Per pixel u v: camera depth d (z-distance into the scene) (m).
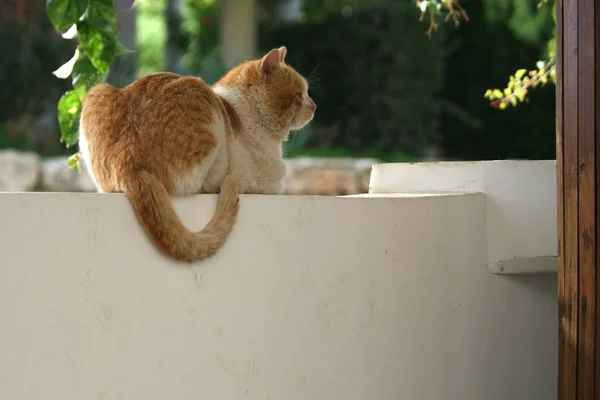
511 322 4.09
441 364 3.69
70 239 2.42
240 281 2.84
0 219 2.28
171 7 13.52
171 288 2.65
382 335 3.37
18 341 2.31
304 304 3.05
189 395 2.70
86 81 3.83
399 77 11.12
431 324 3.62
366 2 11.40
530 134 11.56
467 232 3.86
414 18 11.08
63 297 2.40
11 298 2.29
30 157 8.55
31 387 2.33
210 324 2.75
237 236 2.83
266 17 13.38
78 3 3.61
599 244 3.08
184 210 2.74
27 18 10.92
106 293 2.50
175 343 2.66
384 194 4.03
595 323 3.09
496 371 4.02
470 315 3.86
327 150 11.23
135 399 2.56
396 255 3.43
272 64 3.58
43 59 11.00
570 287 3.20
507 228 3.98
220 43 12.44
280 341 2.97
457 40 11.86
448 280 3.73
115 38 3.83
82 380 2.44
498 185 4.00
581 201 3.13
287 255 2.99
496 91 4.96
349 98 11.45
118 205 2.55
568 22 3.18
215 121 3.05
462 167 4.07
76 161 4.02
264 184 3.58
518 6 10.80
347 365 3.22
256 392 2.90
